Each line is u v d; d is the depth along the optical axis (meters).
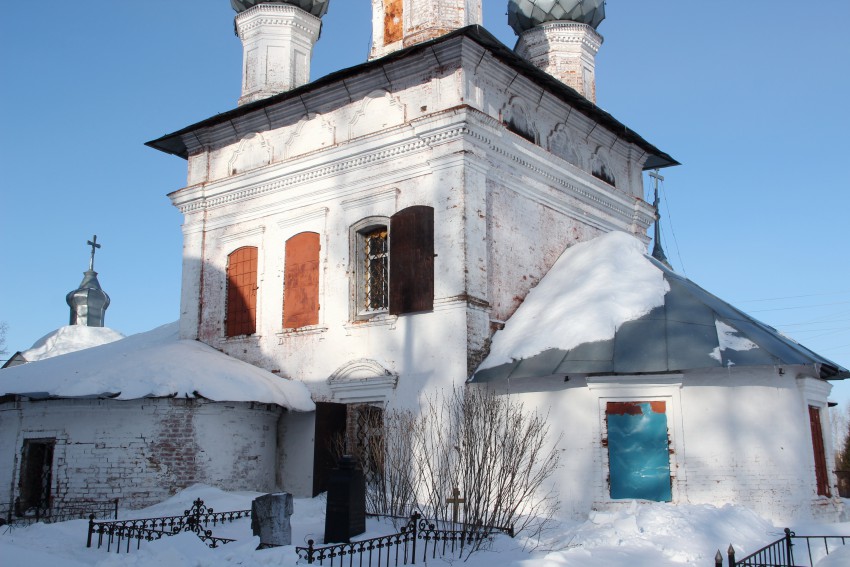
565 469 15.17
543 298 17.55
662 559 10.81
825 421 16.27
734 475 14.51
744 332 14.95
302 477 18.05
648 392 15.00
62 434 17.09
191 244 21.83
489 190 17.53
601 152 22.00
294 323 19.27
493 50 17.44
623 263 17.52
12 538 12.75
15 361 33.31
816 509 14.66
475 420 13.94
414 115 17.89
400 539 11.10
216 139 21.81
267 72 23.41
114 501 14.88
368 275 18.55
